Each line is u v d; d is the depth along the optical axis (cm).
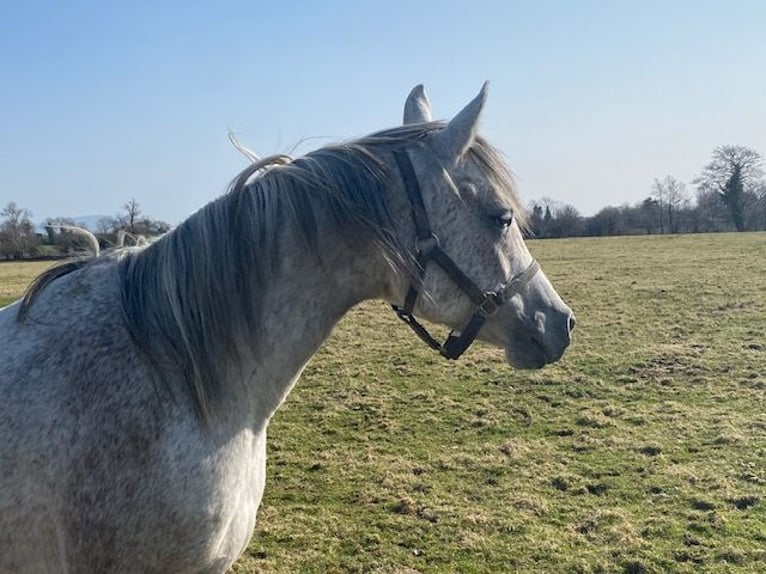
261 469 224
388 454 626
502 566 422
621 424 696
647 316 1339
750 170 5778
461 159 217
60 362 194
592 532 463
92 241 239
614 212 6056
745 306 1378
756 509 487
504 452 625
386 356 1066
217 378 203
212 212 211
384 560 431
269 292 210
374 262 215
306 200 209
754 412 718
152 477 189
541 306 230
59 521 187
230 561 214
